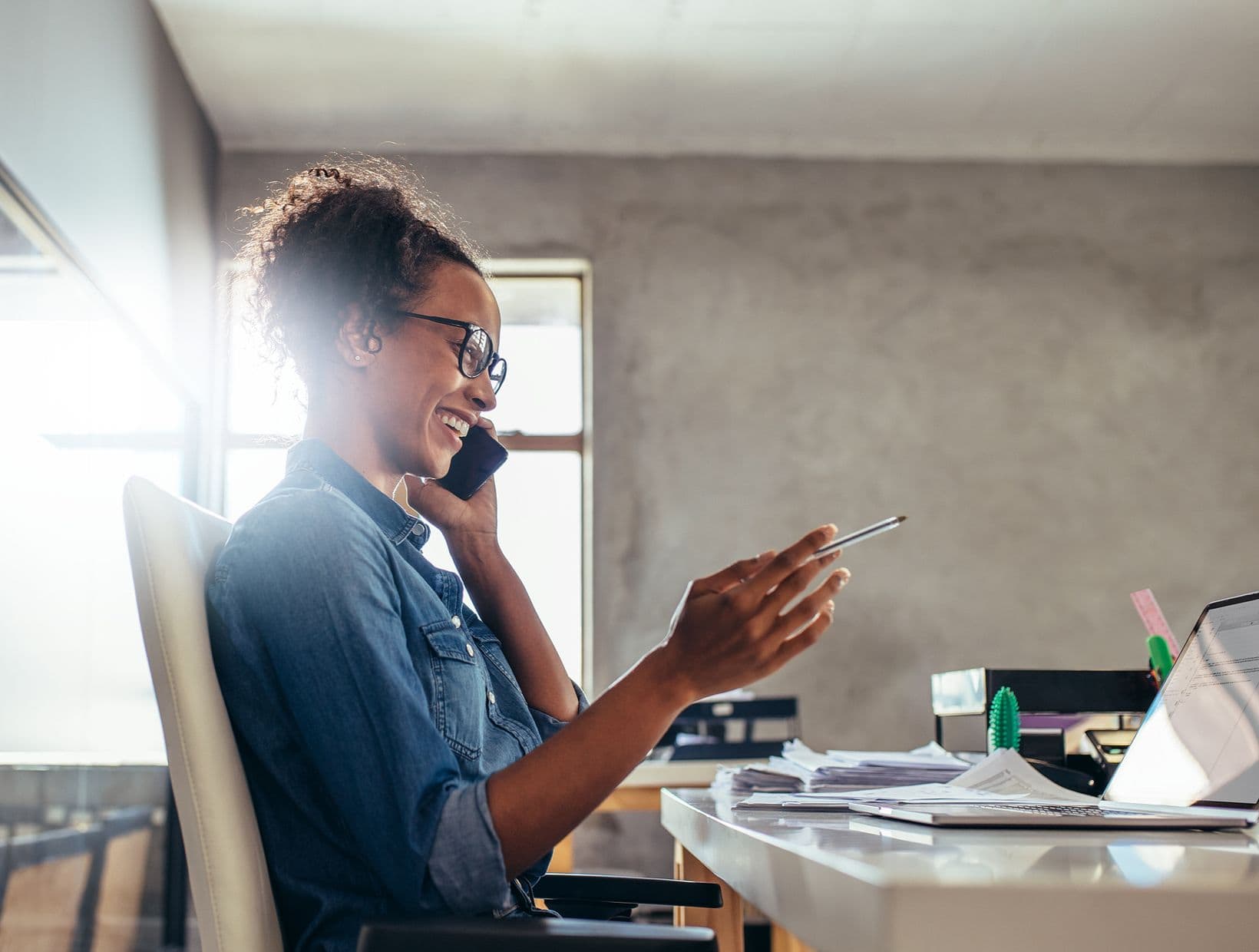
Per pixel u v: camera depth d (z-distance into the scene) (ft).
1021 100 15.01
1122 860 1.88
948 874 1.64
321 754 2.67
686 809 3.98
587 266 15.52
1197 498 15.35
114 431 10.47
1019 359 15.56
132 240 11.90
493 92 14.65
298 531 2.88
